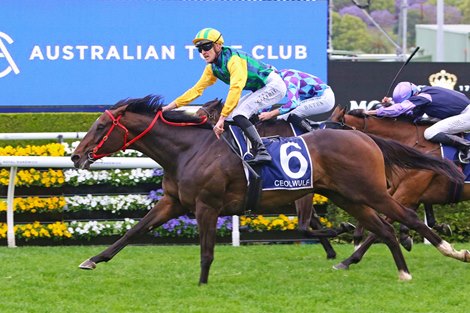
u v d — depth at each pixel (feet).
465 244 40.88
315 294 27.58
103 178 40.14
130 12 43.19
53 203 39.86
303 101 34.60
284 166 28.86
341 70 42.52
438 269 32.65
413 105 34.12
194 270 32.55
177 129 29.60
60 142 40.78
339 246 39.93
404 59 61.77
